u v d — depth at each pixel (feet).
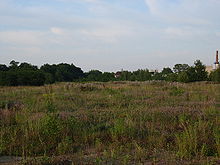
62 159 20.54
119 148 23.76
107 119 35.14
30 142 25.23
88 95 60.18
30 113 37.04
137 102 48.98
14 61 231.91
